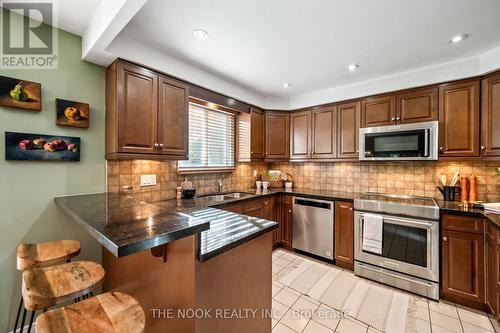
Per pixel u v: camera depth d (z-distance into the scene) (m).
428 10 1.49
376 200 2.45
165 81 2.11
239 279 1.22
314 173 3.53
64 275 1.22
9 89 1.51
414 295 2.13
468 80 2.15
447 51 2.03
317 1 1.41
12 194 1.55
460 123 2.18
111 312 0.94
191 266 0.96
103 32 1.45
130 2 1.21
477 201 2.23
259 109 3.35
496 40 1.84
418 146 2.34
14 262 1.56
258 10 1.50
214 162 3.04
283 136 3.46
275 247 3.25
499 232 1.59
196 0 1.40
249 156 3.22
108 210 1.28
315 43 1.92
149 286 1.22
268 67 2.41
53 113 1.71
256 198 2.86
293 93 3.28
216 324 1.07
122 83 1.80
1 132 1.50
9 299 1.54
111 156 1.85
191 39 1.86
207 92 2.59
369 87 2.71
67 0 1.43
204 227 0.97
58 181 1.74
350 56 2.15
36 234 1.64
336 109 3.01
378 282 2.36
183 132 2.26
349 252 2.61
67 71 1.77
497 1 1.40
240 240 1.13
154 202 2.27
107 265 1.79
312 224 2.94
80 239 1.83
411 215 2.18
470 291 1.91
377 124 2.66
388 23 1.64
